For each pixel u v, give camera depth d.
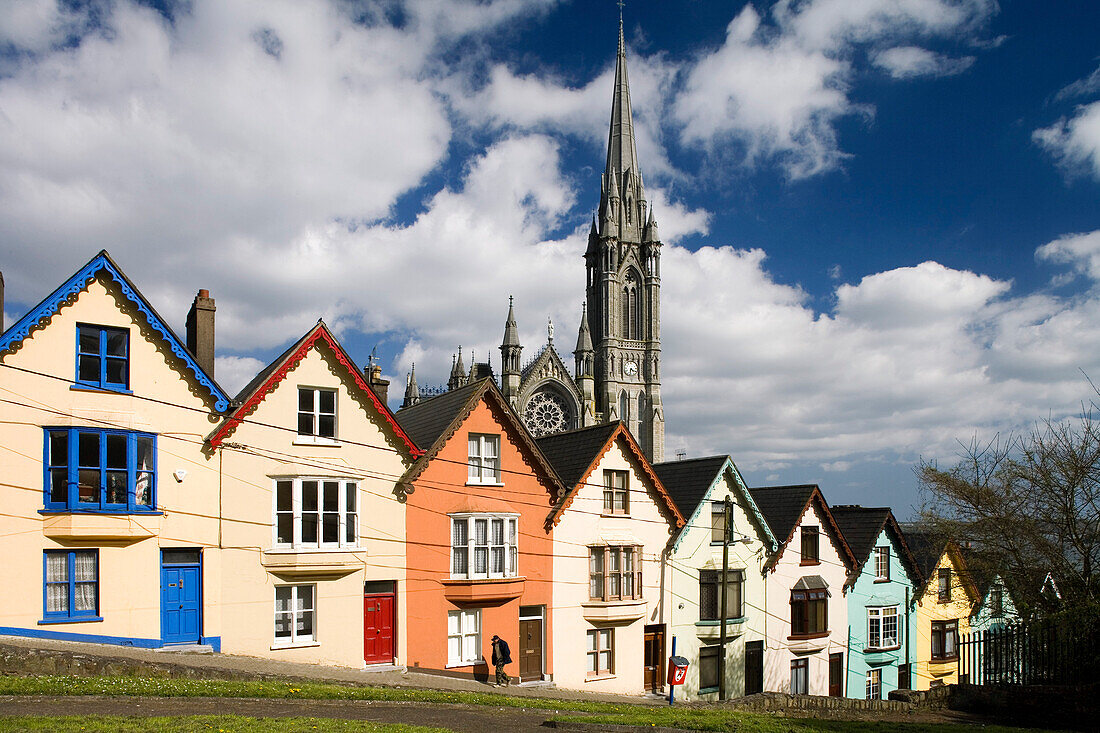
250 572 29.44
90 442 27.36
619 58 164.75
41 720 16.61
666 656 38.81
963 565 46.78
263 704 21.25
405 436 32.78
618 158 159.00
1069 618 33.88
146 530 27.73
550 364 127.50
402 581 32.19
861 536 47.78
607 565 37.59
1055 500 38.44
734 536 41.59
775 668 42.09
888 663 47.19
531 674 35.00
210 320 33.44
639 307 154.38
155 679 22.25
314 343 31.47
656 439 148.62
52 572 26.61
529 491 35.81
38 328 26.86
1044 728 30.47
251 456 29.88
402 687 26.97
